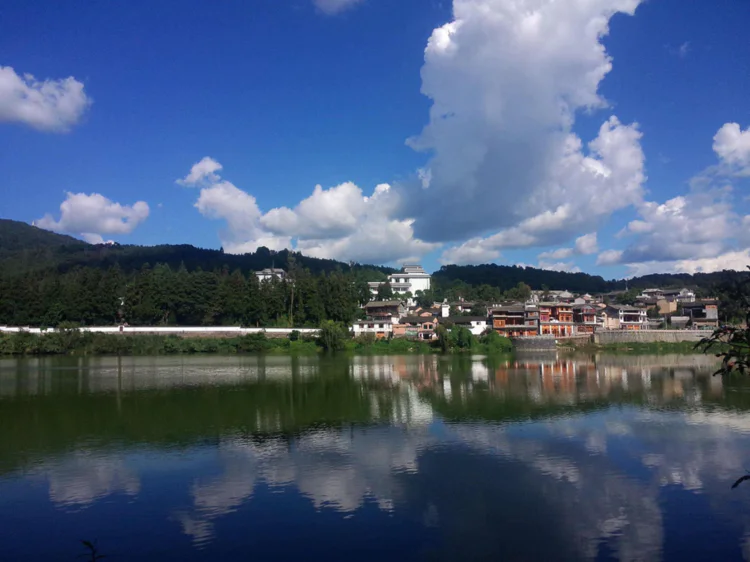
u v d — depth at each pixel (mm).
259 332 110812
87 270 131000
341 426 35344
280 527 19609
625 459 27234
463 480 24312
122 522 20250
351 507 21359
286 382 57938
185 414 39812
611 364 79500
